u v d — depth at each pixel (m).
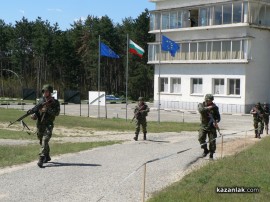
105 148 16.27
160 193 8.76
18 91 92.81
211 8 53.38
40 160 11.73
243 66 49.91
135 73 89.50
